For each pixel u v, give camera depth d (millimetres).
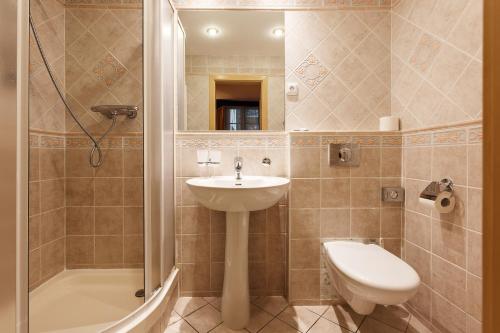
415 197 1417
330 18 1652
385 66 1647
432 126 1293
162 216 1352
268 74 1679
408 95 1481
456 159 1154
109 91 1631
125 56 1631
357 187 1511
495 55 321
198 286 1598
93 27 1624
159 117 1320
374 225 1518
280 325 1333
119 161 1636
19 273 697
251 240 1603
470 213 1086
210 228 1595
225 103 1681
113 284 1575
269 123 1668
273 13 1664
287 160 1584
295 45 1650
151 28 1218
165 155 1412
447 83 1207
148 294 1214
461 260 1126
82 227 1629
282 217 1601
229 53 1692
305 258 1502
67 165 1614
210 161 1544
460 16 1134
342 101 1652
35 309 1332
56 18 1556
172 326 1331
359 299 1194
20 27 688
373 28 1649
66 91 1610
